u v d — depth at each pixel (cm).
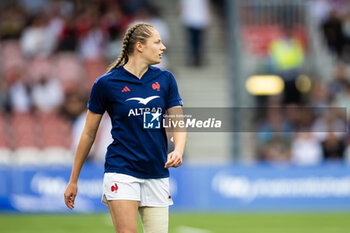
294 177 4341
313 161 4831
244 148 4862
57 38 5750
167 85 1611
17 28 5828
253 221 3725
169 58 5922
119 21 5781
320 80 5628
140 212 1617
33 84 5306
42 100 5262
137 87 1580
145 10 5819
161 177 1597
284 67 5591
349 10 6069
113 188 1562
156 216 1591
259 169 4334
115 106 1580
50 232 3300
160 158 1591
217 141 5206
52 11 5906
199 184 4284
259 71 5609
